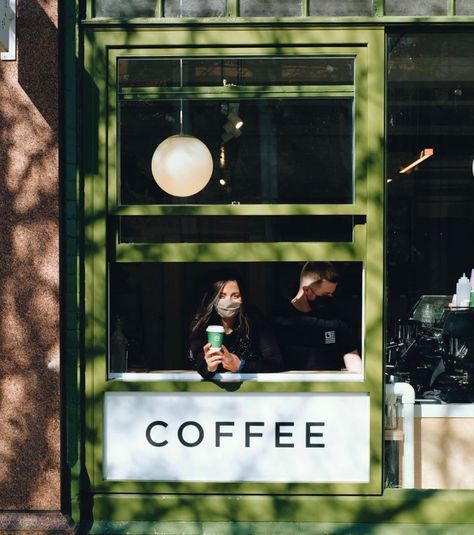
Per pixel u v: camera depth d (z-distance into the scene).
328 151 7.06
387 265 7.32
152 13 7.00
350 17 6.92
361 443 7.01
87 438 7.05
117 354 7.18
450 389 7.32
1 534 6.86
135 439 7.04
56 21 6.83
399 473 7.18
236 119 7.08
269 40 6.95
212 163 7.10
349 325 7.19
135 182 7.09
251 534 6.95
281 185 7.07
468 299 7.76
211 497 7.04
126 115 7.09
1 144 6.88
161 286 7.23
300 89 7.03
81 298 7.00
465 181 7.95
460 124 7.58
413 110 7.47
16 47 6.84
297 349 7.20
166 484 7.02
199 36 6.96
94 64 6.98
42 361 6.91
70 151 6.95
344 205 7.01
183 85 7.06
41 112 6.85
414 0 6.97
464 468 7.21
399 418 7.20
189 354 7.23
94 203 7.00
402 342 7.46
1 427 6.94
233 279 7.21
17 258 6.89
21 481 6.95
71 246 6.97
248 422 7.02
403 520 7.02
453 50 7.16
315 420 7.01
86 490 7.06
